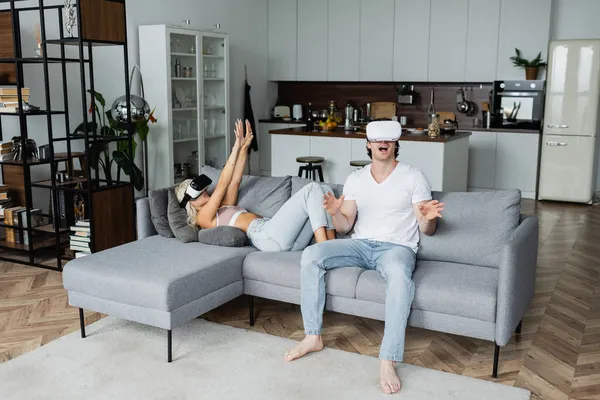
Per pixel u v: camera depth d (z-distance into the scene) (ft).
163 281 9.52
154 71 21.11
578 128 23.02
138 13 21.44
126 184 15.28
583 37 24.59
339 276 9.98
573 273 14.62
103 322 11.34
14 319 11.62
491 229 10.41
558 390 8.95
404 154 19.90
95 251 14.49
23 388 8.90
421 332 11.04
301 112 29.01
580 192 23.36
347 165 21.47
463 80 25.36
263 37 28.71
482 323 9.14
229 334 10.79
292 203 11.34
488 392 8.82
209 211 11.96
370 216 10.57
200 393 8.77
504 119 24.35
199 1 24.36
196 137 23.11
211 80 23.99
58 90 18.39
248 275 10.95
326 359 9.84
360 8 26.76
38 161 14.84
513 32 24.20
